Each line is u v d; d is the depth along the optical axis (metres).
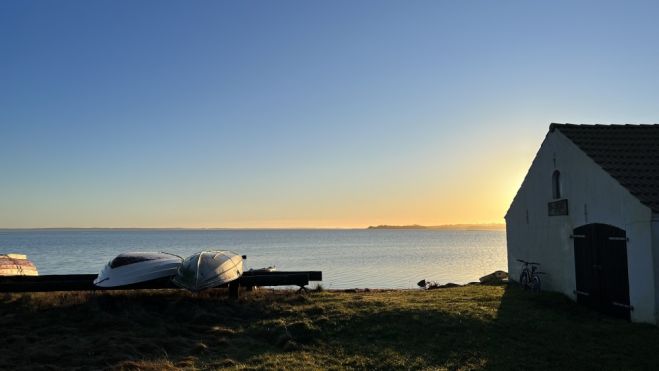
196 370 10.20
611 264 13.99
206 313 14.28
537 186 18.44
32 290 16.38
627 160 14.73
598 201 14.59
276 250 98.94
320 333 12.59
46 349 11.35
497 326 12.73
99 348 11.46
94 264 57.78
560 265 16.77
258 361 10.79
